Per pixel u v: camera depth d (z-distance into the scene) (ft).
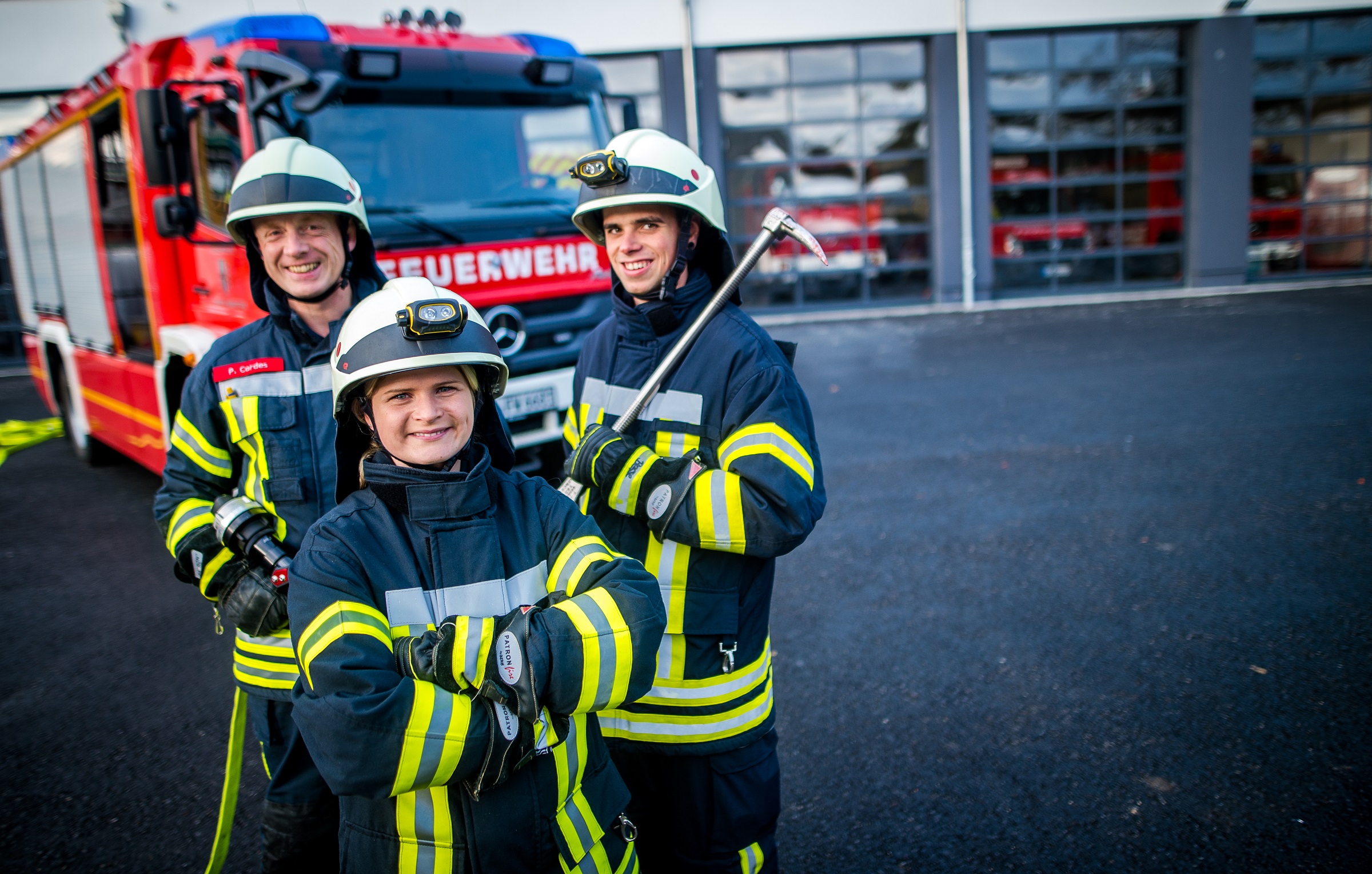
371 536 4.71
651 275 6.33
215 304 14.98
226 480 7.21
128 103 16.56
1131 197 45.39
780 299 46.06
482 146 16.07
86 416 23.26
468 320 4.75
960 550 14.88
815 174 44.83
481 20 40.81
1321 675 10.42
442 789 4.52
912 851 8.18
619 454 5.95
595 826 4.92
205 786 9.93
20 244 26.35
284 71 13.14
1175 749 9.31
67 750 10.72
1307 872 7.54
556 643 4.33
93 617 14.65
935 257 45.21
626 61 42.86
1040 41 43.62
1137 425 21.45
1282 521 15.07
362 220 7.36
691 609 6.09
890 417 24.07
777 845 8.38
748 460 5.80
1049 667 11.08
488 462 4.97
